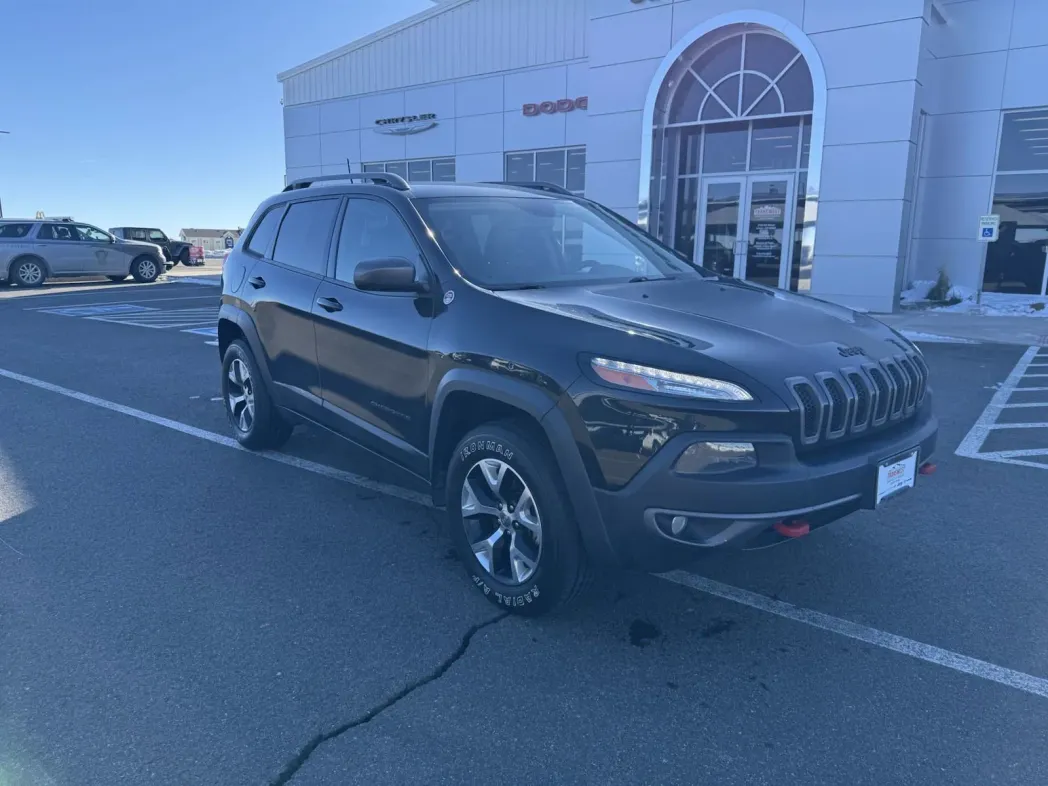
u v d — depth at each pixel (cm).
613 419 283
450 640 315
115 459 550
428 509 458
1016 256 1541
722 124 1596
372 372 399
